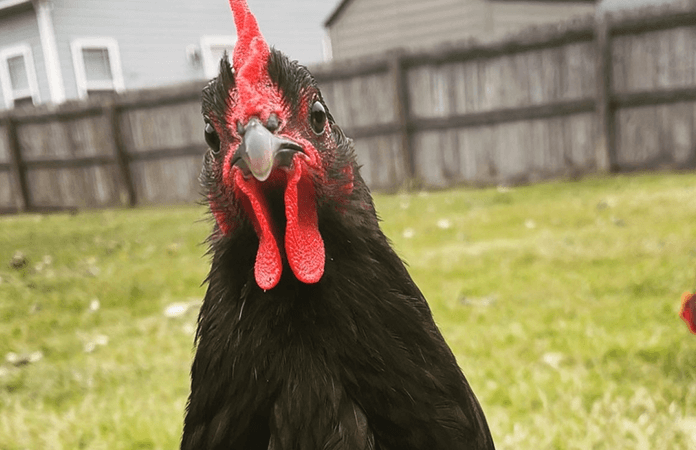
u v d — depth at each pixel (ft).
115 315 16.75
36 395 12.12
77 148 43.62
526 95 33.53
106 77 58.08
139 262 22.79
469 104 34.73
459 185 35.78
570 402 9.96
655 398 9.78
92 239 28.50
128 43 58.18
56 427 10.67
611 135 32.14
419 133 35.94
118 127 41.68
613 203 24.67
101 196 43.60
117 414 10.93
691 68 30.32
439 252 20.15
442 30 53.11
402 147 35.94
